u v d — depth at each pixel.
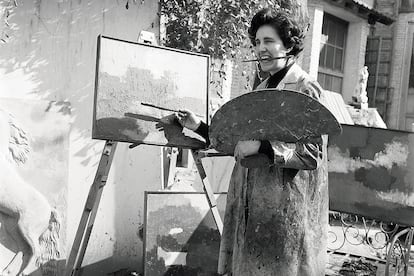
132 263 4.07
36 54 3.38
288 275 2.12
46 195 3.41
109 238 3.89
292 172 2.14
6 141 3.19
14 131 3.23
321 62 11.30
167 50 3.17
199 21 4.25
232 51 4.65
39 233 3.37
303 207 2.15
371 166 4.37
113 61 2.93
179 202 3.76
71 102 3.59
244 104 2.06
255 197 2.18
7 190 3.19
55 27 3.47
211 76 4.96
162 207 3.67
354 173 4.47
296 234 2.13
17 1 3.26
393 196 4.27
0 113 3.16
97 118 2.83
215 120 2.16
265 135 2.07
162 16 4.22
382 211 4.35
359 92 10.70
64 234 3.52
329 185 4.61
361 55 11.87
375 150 4.33
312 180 2.19
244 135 2.11
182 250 3.74
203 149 3.21
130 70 2.98
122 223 3.99
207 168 4.88
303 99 1.97
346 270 4.80
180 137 3.08
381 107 13.79
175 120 2.96
